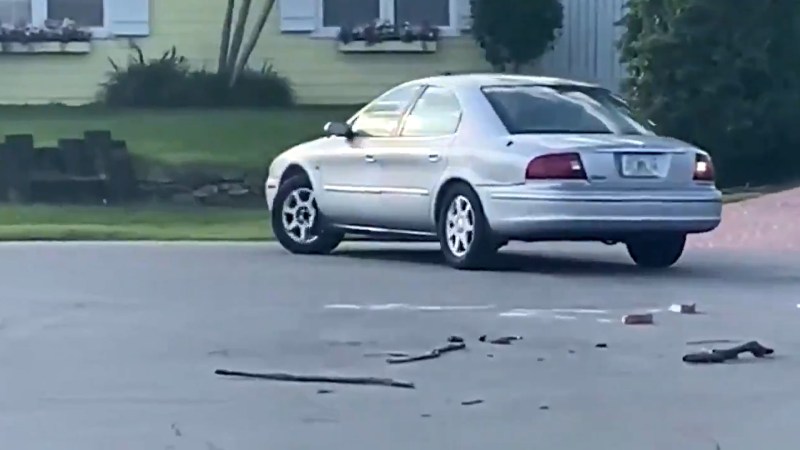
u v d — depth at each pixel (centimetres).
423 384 1301
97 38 4294
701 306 1773
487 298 1850
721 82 3491
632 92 3556
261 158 3688
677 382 1309
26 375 1347
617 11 4259
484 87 2223
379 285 1994
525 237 2105
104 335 1558
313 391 1277
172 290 1931
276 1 4309
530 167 2066
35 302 1812
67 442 1105
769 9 3522
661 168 2095
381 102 2383
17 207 3472
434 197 2217
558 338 1529
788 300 1833
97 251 2509
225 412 1199
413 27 4316
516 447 1089
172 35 4316
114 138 3797
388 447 1090
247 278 2078
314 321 1647
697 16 3488
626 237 2125
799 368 1370
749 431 1136
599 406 1217
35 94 4281
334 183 2419
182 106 4203
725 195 3384
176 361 1409
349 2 4366
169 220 3294
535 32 4169
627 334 1555
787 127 3525
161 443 1102
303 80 4325
